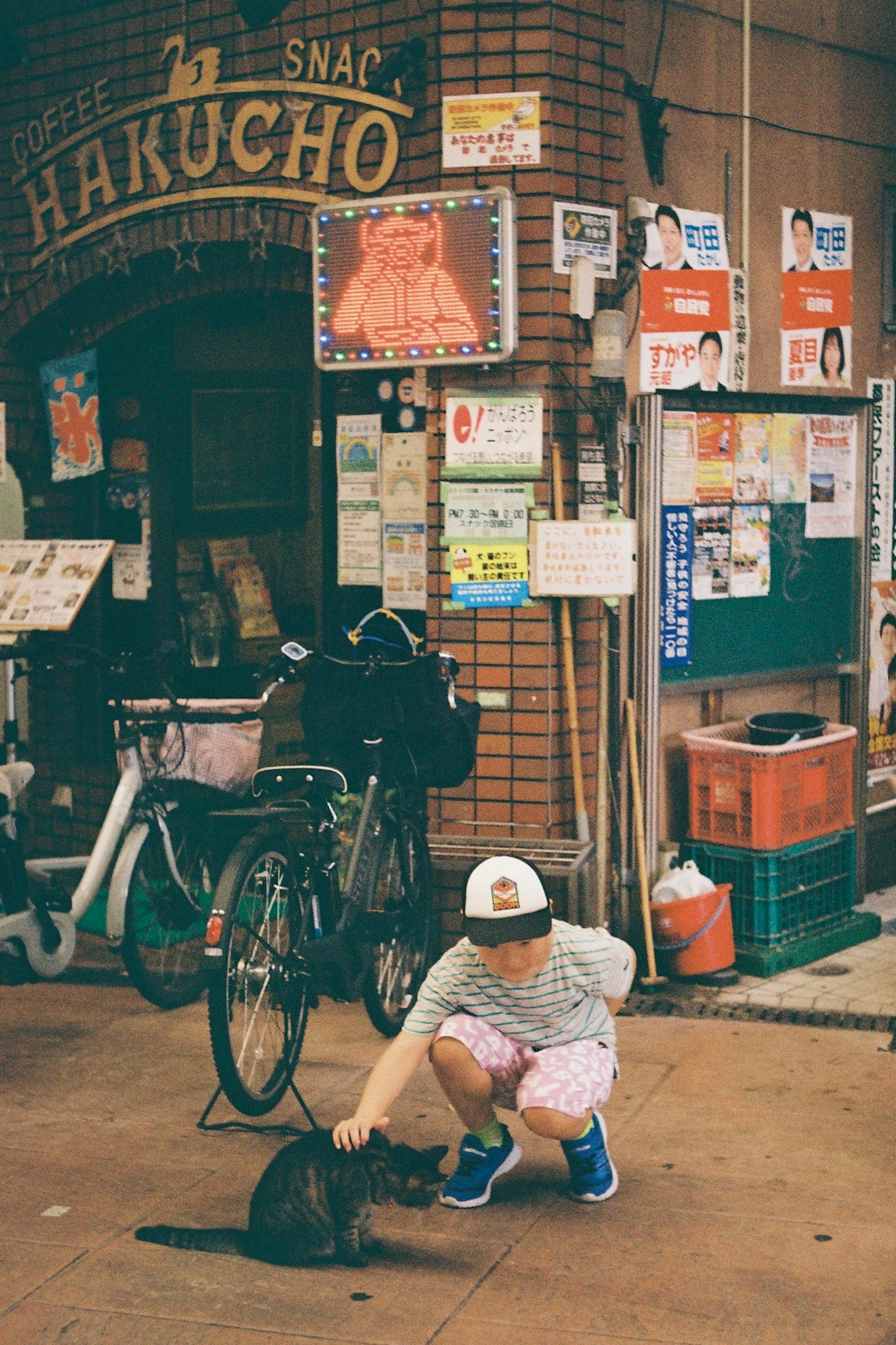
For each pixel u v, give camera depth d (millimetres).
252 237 6605
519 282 6004
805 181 7230
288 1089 5129
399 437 6449
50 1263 3896
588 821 6141
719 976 6258
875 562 7848
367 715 5539
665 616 6582
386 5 6176
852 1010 5949
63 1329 3572
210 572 7637
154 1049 5566
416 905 5863
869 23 7527
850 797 6930
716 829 6574
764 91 6969
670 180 6523
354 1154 3893
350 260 6188
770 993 6176
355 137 6289
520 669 6125
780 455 7113
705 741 6523
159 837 6020
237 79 6656
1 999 6211
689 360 6629
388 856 5711
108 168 7074
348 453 6648
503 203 5883
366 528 6633
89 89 7121
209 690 7668
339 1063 5398
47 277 7363
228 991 4758
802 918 6711
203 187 6773
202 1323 3594
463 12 5938
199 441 7594
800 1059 5379
